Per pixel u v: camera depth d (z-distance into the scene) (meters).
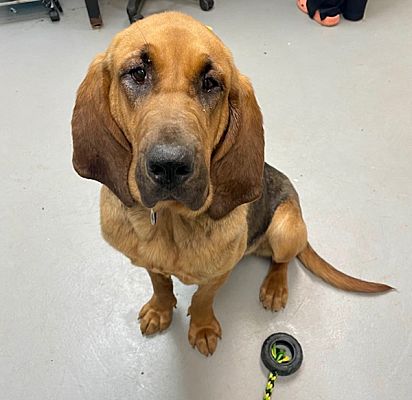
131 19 1.33
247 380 0.76
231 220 0.61
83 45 1.29
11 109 1.12
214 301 0.84
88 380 0.75
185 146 0.45
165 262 0.61
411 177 1.02
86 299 0.83
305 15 1.40
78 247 0.89
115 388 0.75
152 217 0.56
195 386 0.75
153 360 0.77
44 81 1.19
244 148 0.58
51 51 1.27
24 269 0.86
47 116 1.11
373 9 1.43
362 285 0.83
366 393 0.76
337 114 1.14
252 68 1.24
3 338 0.79
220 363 0.78
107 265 0.87
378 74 1.24
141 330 0.79
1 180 0.99
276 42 1.31
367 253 0.91
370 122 1.12
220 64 0.52
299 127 1.11
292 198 0.82
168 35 0.49
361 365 0.78
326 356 0.79
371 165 1.04
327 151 1.06
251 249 0.79
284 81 1.21
